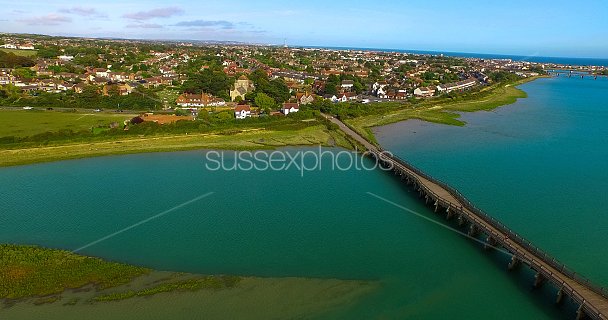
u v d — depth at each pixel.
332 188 75.00
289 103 140.75
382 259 50.53
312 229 58.31
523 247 49.34
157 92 169.38
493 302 42.84
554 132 118.38
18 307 41.03
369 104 164.38
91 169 83.56
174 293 43.41
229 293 43.62
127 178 78.56
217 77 170.00
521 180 77.06
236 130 113.44
